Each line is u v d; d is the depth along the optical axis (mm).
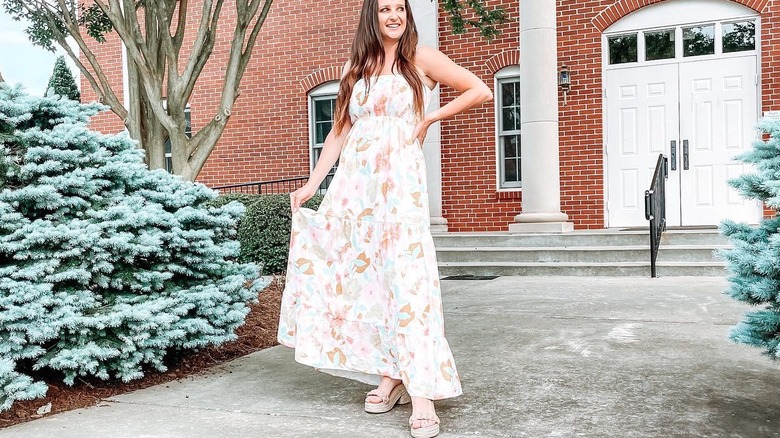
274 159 12812
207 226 4352
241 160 13047
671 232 8547
